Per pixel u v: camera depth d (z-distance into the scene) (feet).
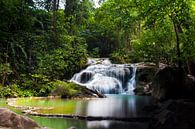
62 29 113.91
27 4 98.22
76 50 104.63
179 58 53.36
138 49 75.87
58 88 72.18
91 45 143.43
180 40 53.11
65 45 103.55
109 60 116.37
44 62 87.10
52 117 42.14
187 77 56.65
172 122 34.17
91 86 91.30
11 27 91.04
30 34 93.45
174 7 40.86
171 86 55.72
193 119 34.24
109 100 65.00
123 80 97.40
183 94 54.39
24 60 85.76
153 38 65.31
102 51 143.95
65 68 95.09
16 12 88.79
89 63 106.22
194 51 51.21
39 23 106.83
